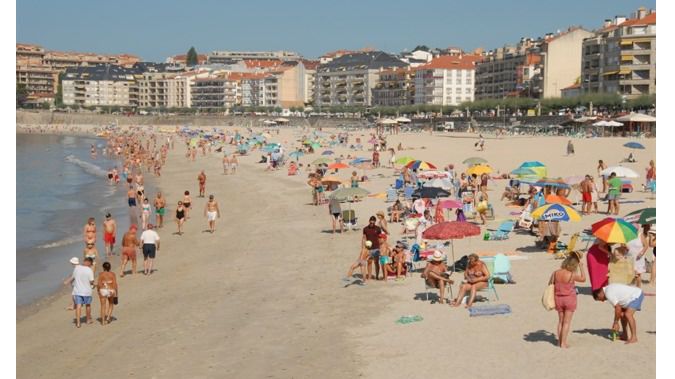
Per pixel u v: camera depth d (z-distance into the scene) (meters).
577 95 121.12
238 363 16.34
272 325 19.19
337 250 29.31
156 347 18.12
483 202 32.16
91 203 53.38
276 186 56.69
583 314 17.53
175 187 61.56
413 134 116.31
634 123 86.00
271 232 35.06
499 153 68.25
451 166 46.88
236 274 26.28
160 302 22.95
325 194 45.84
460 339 16.44
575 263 15.14
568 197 38.16
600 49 126.62
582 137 84.56
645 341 15.26
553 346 15.37
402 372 14.78
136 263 29.69
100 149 127.62
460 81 185.88
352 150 83.81
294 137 125.75
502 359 14.89
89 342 19.17
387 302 20.41
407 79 196.25
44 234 39.28
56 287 26.77
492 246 26.61
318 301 21.30
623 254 18.86
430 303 19.80
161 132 181.75
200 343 18.14
